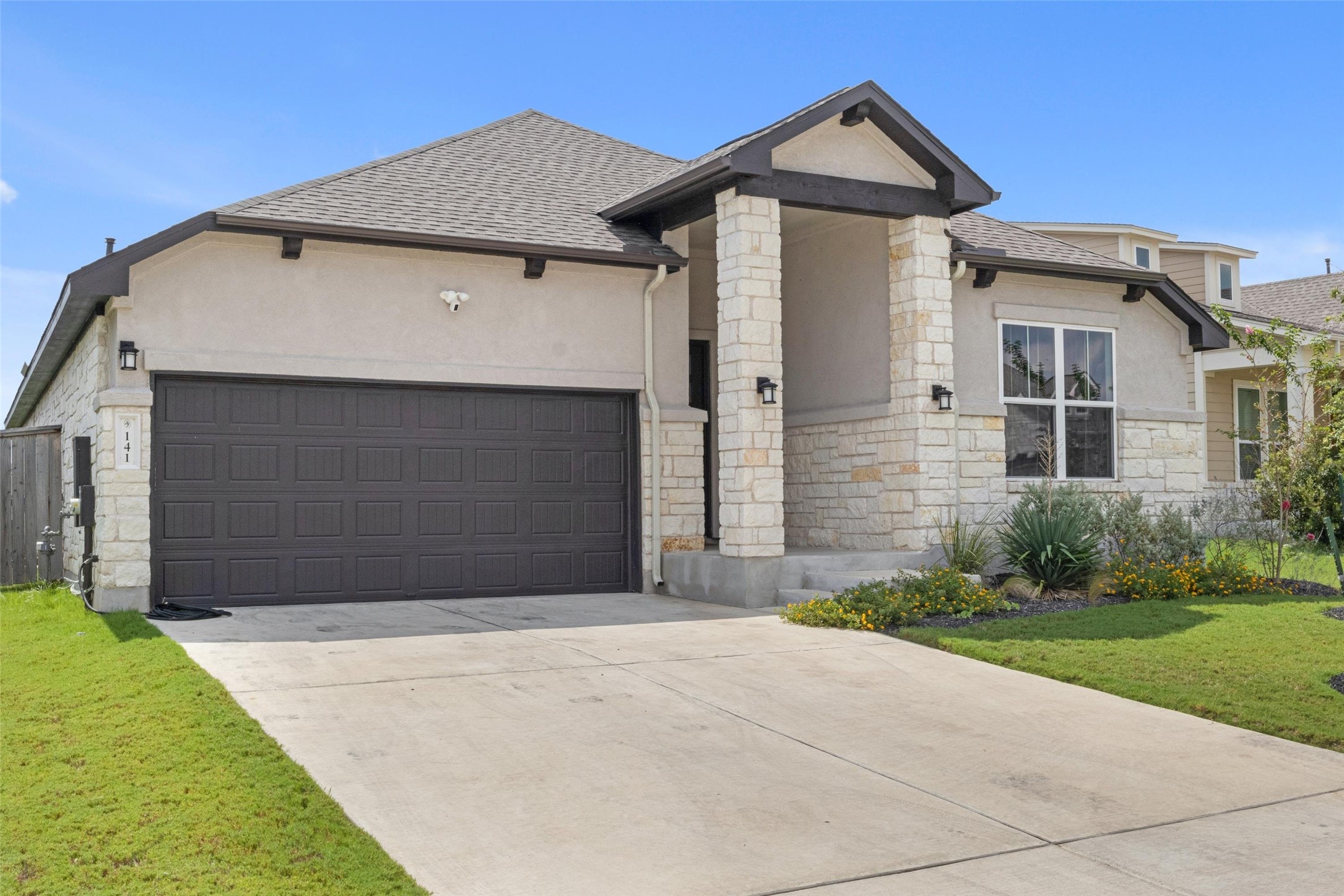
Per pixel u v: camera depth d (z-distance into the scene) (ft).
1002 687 28.07
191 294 38.19
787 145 42.19
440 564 42.55
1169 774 21.63
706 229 50.21
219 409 38.99
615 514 45.88
